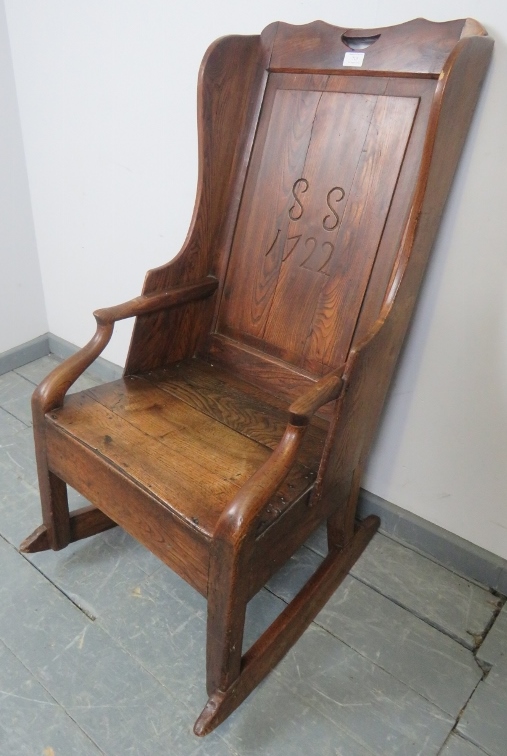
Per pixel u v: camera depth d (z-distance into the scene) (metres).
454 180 1.16
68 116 1.80
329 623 1.31
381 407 1.27
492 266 1.18
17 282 2.16
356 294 1.21
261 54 1.27
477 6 1.04
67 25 1.65
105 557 1.43
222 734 1.07
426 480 1.47
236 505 0.88
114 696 1.12
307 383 1.29
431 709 1.14
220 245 1.39
